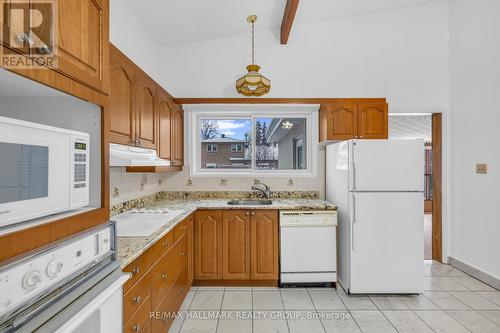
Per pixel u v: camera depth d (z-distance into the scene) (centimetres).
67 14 79
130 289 115
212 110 311
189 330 186
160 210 223
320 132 304
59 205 79
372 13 310
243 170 322
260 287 253
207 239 252
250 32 305
